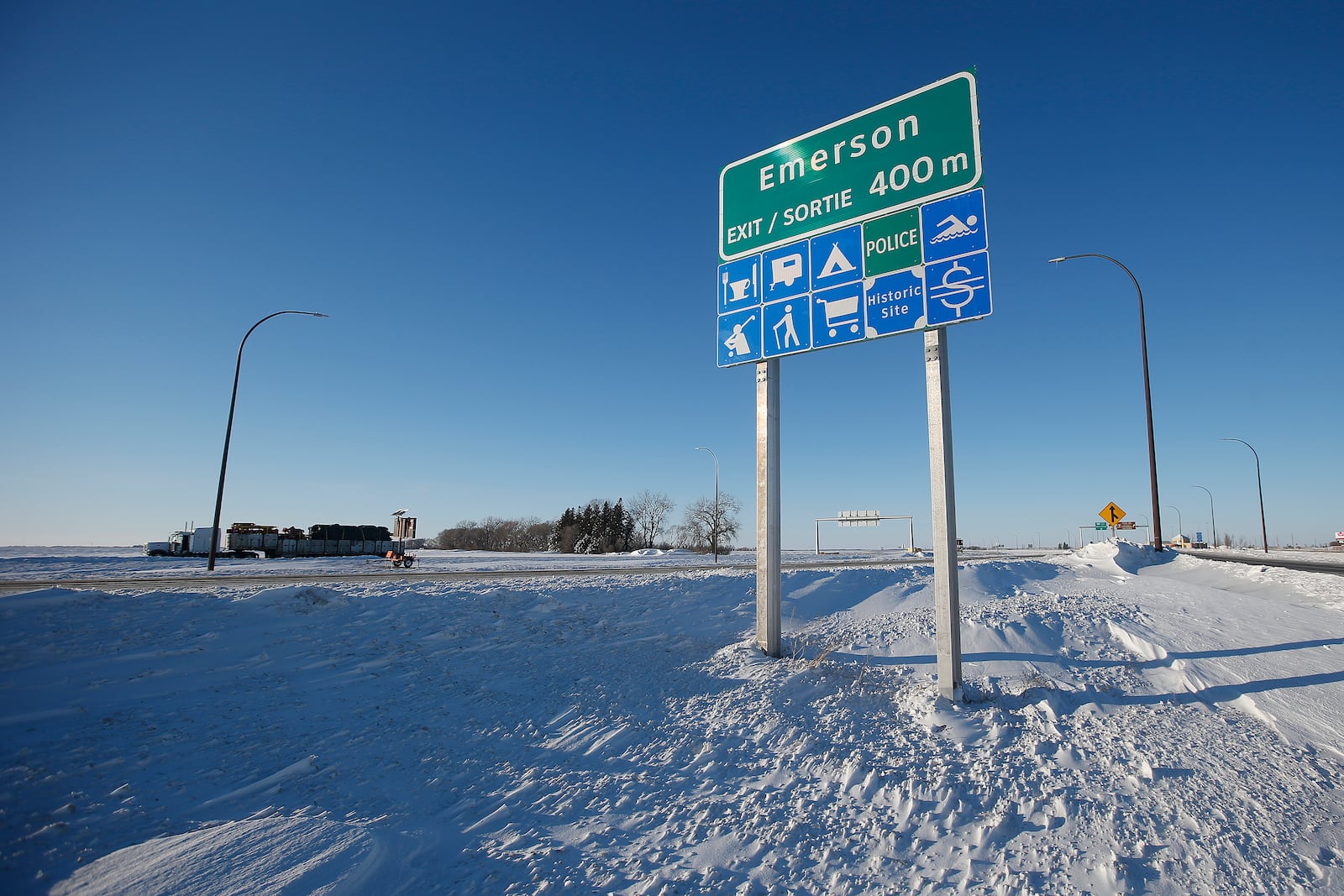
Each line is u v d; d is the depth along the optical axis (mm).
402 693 7625
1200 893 4293
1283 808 5434
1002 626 11234
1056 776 6074
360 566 29109
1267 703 7871
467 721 6930
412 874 4125
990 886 4340
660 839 4836
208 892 3586
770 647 10320
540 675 8680
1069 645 10719
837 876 4426
